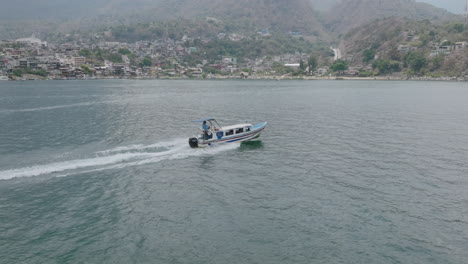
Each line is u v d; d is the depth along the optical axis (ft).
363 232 86.33
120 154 151.43
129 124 224.33
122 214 95.35
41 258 75.61
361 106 326.24
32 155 149.07
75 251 78.28
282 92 506.07
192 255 77.20
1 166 133.90
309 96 436.35
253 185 116.47
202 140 161.79
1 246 79.82
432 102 362.74
